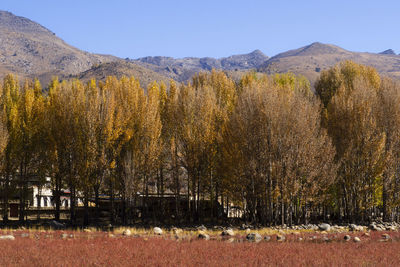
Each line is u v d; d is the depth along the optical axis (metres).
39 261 14.86
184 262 14.87
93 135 48.72
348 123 49.94
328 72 76.31
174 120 53.28
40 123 53.91
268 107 44.72
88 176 48.03
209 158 51.16
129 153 49.22
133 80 64.81
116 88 57.56
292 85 71.62
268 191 43.69
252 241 24.19
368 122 48.69
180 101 53.12
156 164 51.78
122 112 51.00
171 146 52.09
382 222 47.69
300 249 19.23
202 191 52.62
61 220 53.75
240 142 45.50
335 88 71.69
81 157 48.53
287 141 43.50
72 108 50.22
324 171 44.97
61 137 50.19
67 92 53.53
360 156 48.44
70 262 14.69
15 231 30.33
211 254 17.03
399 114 49.69
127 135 50.09
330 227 37.91
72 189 49.72
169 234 29.42
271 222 43.41
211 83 66.81
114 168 50.78
